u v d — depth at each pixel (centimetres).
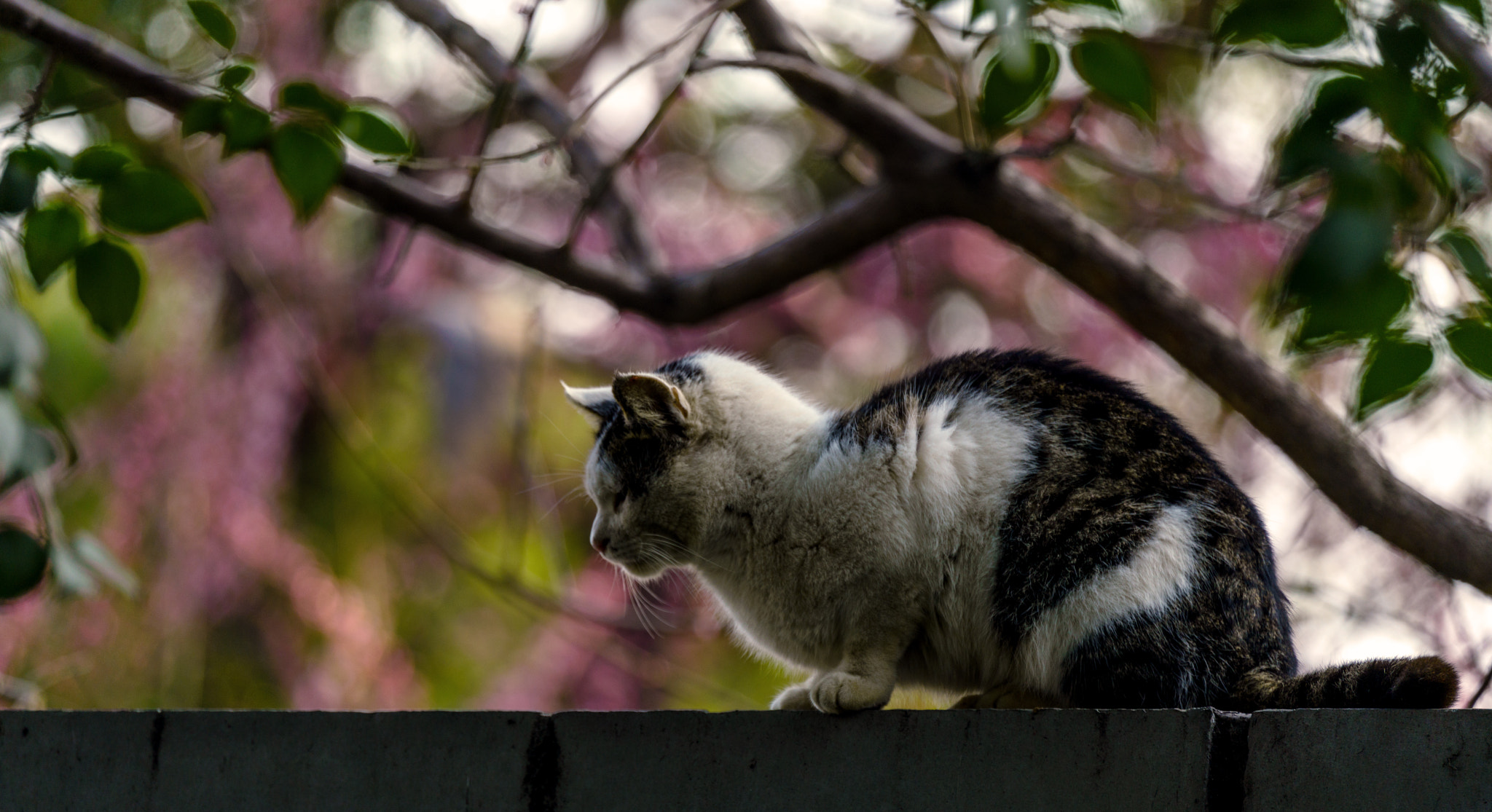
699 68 535
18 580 527
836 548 406
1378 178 312
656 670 1014
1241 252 967
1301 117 328
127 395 1020
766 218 1223
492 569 1024
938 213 593
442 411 1215
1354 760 295
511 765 357
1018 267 1116
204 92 568
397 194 605
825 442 428
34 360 517
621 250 668
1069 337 1058
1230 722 310
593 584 1072
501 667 1128
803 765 337
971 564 397
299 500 1169
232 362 1059
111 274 503
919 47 1032
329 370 1152
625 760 350
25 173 466
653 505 454
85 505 1002
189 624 991
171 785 377
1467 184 361
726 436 447
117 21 1011
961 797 324
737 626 464
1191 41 491
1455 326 348
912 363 1109
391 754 365
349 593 1067
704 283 628
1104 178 991
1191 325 540
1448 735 288
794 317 1140
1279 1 322
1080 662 373
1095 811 313
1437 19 331
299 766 371
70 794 383
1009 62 338
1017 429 408
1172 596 369
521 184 1171
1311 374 797
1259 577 387
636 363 1154
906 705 573
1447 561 513
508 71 559
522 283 1275
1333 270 299
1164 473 395
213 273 1073
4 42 905
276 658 1062
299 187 470
